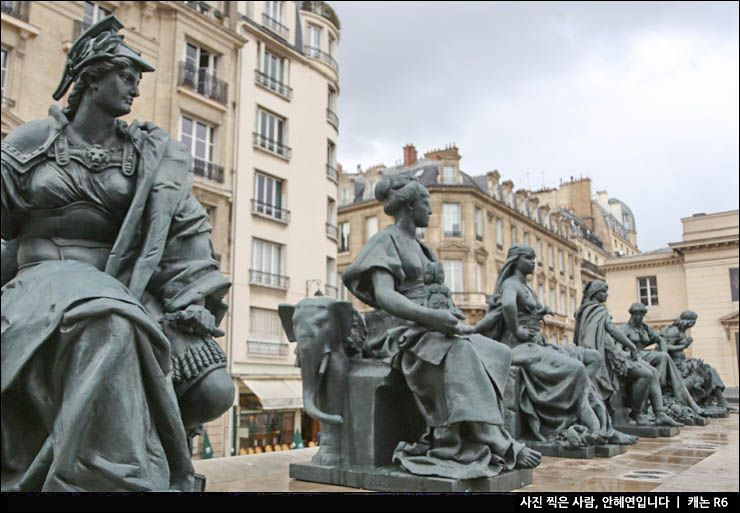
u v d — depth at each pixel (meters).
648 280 36.50
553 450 5.46
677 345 12.36
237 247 24.92
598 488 3.58
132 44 22.44
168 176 2.16
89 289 1.77
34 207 2.06
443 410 3.58
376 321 4.22
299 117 28.83
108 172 2.12
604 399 7.94
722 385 12.58
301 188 28.38
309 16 31.45
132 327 1.75
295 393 24.98
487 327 6.20
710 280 33.19
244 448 23.58
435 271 3.74
